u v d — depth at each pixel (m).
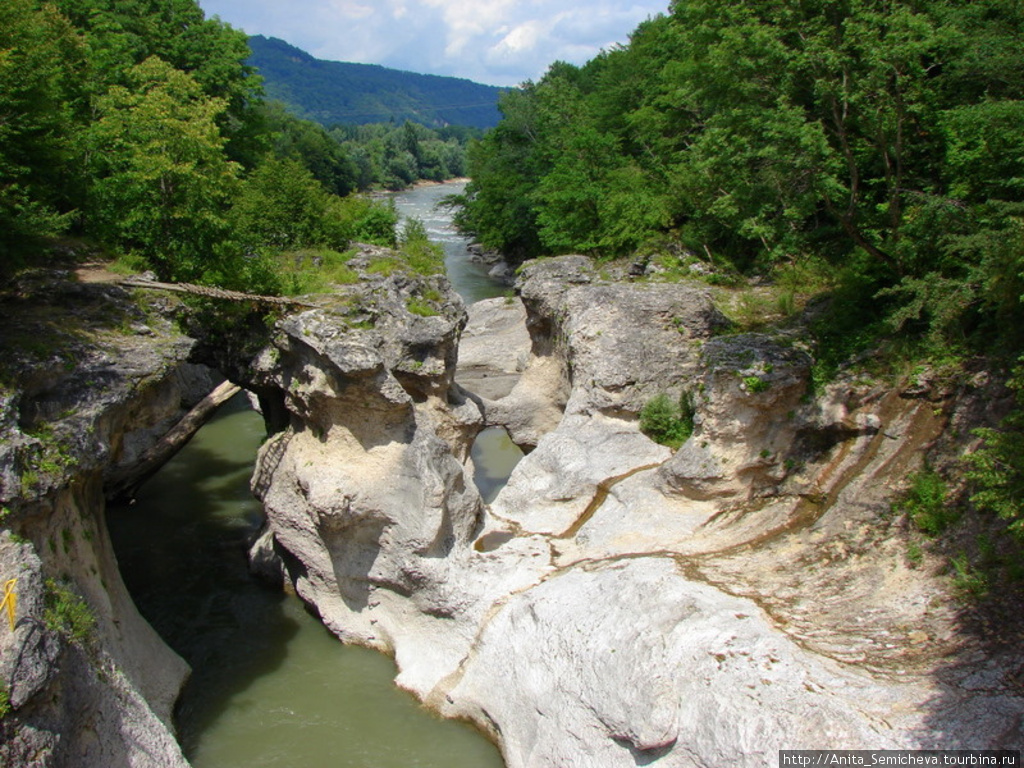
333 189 114.56
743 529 22.05
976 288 20.55
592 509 25.34
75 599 16.09
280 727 19.92
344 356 22.36
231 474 34.78
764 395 22.61
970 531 18.20
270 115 121.62
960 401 20.58
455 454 29.06
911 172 25.52
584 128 57.19
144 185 25.92
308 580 24.44
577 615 19.14
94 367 19.31
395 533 22.83
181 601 25.17
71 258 25.12
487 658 20.20
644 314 31.11
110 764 15.23
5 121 21.52
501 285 70.69
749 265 38.56
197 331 25.17
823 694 15.32
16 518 15.31
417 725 20.08
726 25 24.45
